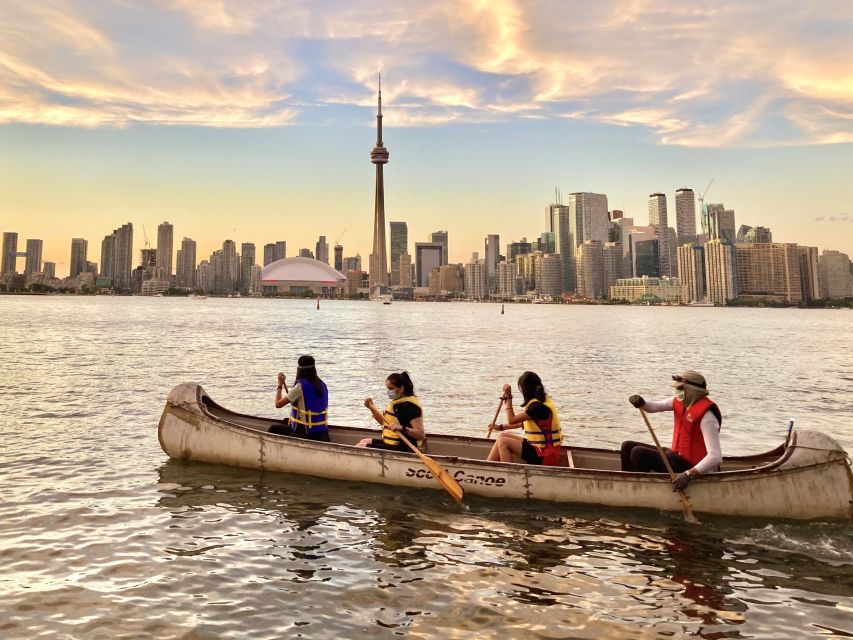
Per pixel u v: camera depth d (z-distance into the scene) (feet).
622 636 17.17
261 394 68.33
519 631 17.34
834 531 25.64
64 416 50.96
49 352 110.32
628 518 27.04
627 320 411.95
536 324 316.81
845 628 17.92
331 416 56.08
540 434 30.25
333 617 18.07
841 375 95.86
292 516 27.04
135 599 19.01
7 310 360.07
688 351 144.77
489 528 25.88
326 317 373.20
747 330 271.49
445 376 88.74
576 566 22.16
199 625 17.49
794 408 64.39
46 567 21.25
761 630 17.71
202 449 34.71
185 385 35.86
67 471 33.73
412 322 321.11
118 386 69.36
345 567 21.80
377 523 26.32
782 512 26.35
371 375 88.22
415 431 31.01
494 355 126.93
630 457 28.96
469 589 20.12
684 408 27.27
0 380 72.74
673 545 24.17
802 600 19.71
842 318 512.22
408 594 19.67
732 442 48.26
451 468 29.55
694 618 18.37
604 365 109.09
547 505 28.40
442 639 16.83
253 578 20.74
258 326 239.50
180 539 24.22
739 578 21.31
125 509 27.61
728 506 26.58
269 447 33.19
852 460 41.04
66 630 17.04
